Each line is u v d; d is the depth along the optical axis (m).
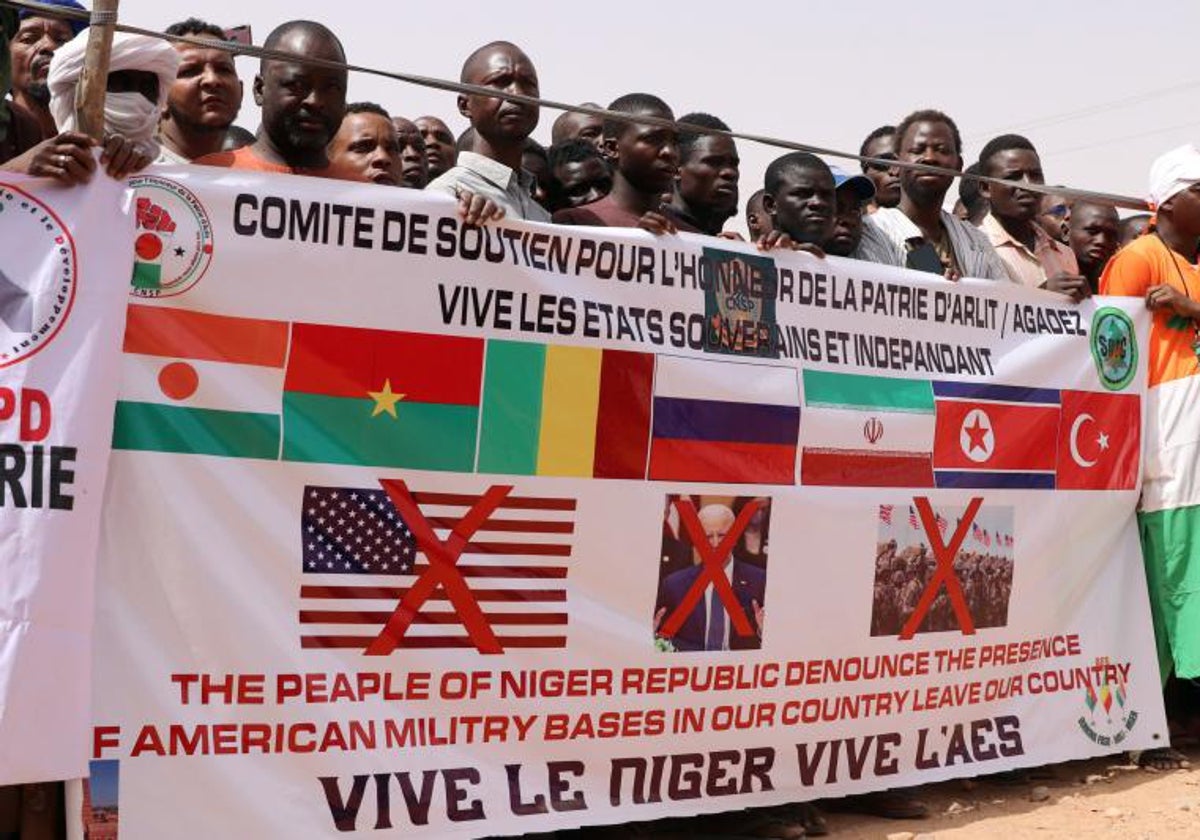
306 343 4.98
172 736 4.68
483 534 5.31
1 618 4.25
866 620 6.25
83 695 4.36
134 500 4.66
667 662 5.69
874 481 6.31
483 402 5.31
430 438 5.20
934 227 7.74
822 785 6.09
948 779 6.44
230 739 4.77
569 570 5.48
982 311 6.75
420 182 7.84
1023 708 6.76
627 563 5.61
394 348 5.14
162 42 4.99
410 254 5.18
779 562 6.01
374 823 5.00
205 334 4.80
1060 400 6.96
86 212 4.52
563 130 9.51
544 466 5.43
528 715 5.37
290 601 4.91
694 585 5.77
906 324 6.49
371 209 5.11
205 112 6.05
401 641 5.11
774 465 6.01
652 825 6.00
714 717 5.82
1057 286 7.05
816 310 6.21
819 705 6.10
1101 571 7.12
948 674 6.51
